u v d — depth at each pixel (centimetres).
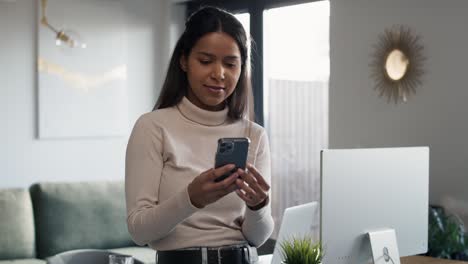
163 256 174
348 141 471
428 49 422
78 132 556
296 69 515
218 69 172
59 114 546
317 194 501
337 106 478
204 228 174
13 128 525
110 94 574
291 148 520
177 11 612
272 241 371
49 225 476
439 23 416
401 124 438
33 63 534
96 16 565
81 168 562
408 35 433
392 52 441
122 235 503
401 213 223
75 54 553
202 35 173
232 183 161
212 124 183
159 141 175
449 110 412
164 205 161
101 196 501
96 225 493
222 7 575
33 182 536
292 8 518
